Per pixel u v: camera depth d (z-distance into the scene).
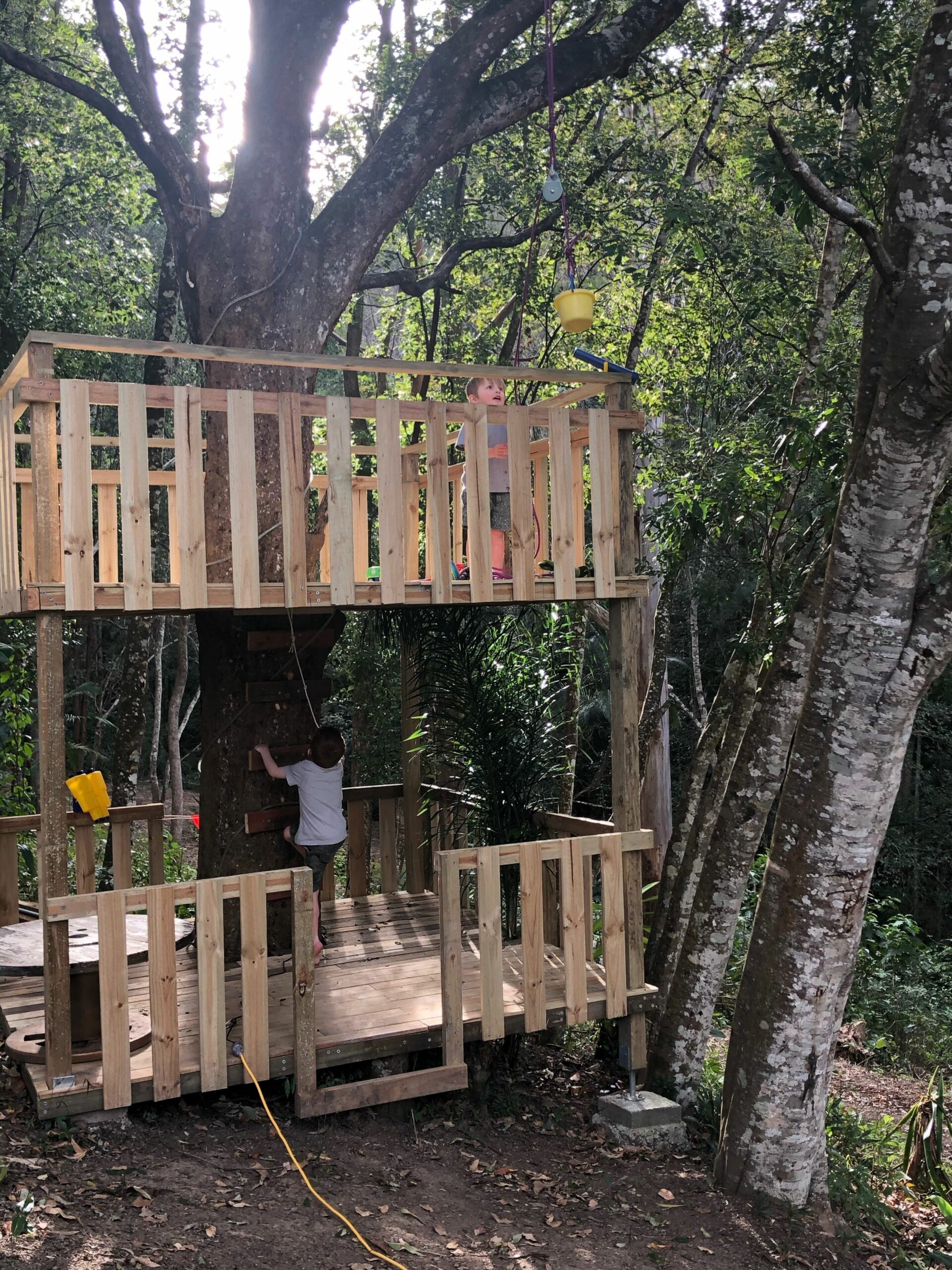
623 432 5.73
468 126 8.10
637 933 5.81
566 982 5.58
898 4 7.13
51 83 8.12
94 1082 4.54
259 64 7.62
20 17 13.09
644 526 9.61
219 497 6.96
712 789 7.30
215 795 6.46
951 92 4.47
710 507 7.02
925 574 4.84
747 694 7.20
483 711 6.79
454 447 9.90
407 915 7.26
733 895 6.67
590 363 5.62
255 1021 4.82
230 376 7.18
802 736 5.04
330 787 6.23
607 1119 5.77
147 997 5.64
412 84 10.42
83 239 14.84
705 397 9.11
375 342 16.94
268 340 7.41
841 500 4.86
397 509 5.15
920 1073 9.34
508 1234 4.44
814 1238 4.95
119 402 4.52
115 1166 4.33
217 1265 3.76
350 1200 4.44
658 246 9.00
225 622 6.45
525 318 11.12
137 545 4.55
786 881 5.09
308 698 6.38
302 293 7.56
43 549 4.39
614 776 5.84
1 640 10.05
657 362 9.91
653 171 9.02
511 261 11.01
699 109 10.23
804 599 6.37
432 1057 5.53
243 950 4.80
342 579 4.99
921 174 4.50
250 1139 4.82
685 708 11.83
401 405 5.15
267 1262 3.85
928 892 17.08
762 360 8.97
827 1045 5.14
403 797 7.92
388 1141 5.09
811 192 4.46
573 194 9.62
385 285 9.91
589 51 8.27
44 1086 4.51
